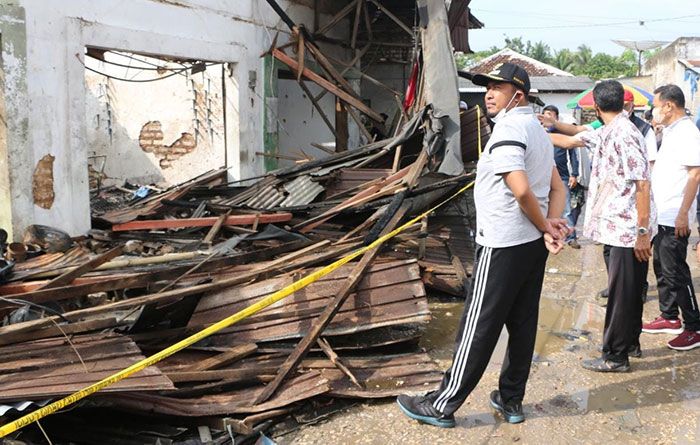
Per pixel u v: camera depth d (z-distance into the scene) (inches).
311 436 142.4
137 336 163.9
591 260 312.2
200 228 253.9
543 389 165.3
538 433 142.7
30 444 124.4
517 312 141.8
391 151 326.0
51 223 247.8
